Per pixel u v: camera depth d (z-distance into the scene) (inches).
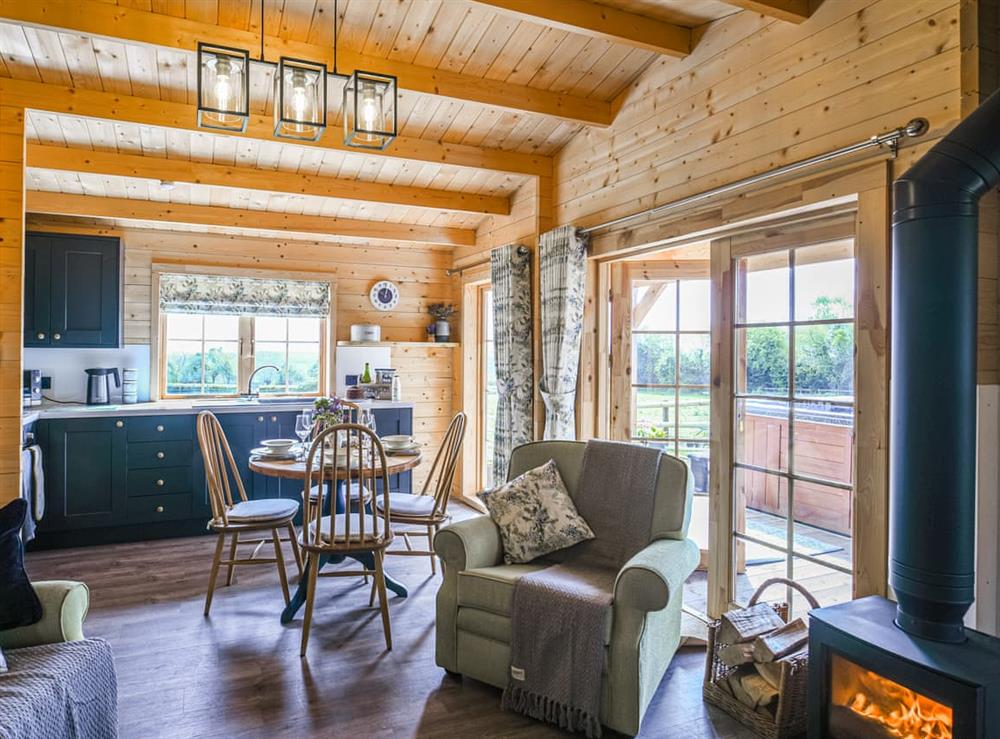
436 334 236.7
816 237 104.4
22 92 121.6
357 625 127.3
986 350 85.6
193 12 110.2
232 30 113.4
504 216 197.0
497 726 93.5
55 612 79.7
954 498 71.3
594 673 90.0
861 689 76.7
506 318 177.6
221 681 104.3
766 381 115.0
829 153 95.3
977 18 79.0
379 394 222.8
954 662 67.5
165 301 205.8
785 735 88.7
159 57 119.4
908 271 74.0
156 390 205.0
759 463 116.7
